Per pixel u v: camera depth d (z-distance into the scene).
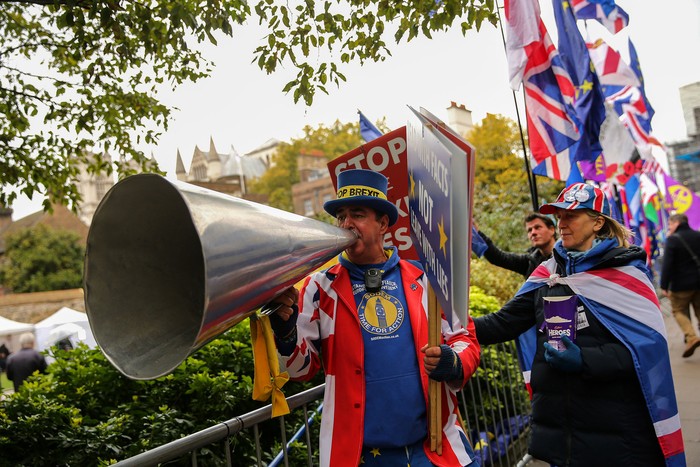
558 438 2.60
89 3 3.40
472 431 4.41
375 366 2.15
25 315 43.19
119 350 1.48
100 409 3.51
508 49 5.46
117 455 2.99
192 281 1.58
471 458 2.21
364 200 2.18
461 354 2.18
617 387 2.51
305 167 86.06
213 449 3.19
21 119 4.61
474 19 3.89
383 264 2.29
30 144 4.62
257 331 1.87
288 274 1.57
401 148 2.81
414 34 3.93
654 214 14.05
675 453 2.46
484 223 11.04
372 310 2.21
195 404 3.32
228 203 1.43
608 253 2.65
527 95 5.51
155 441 3.05
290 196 90.56
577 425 2.55
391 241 2.84
